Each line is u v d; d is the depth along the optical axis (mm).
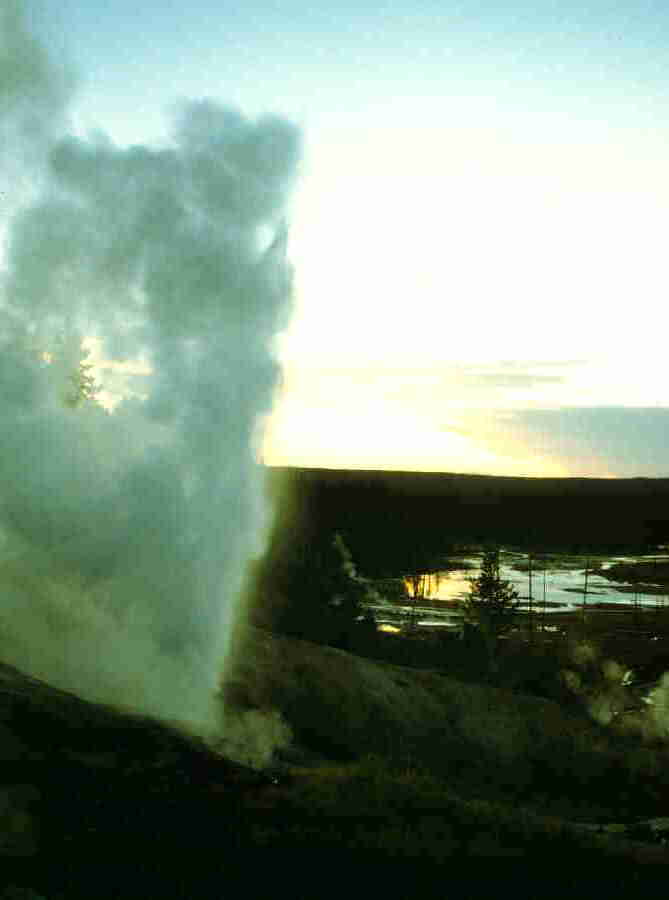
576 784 36625
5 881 10906
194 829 13383
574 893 13680
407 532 144000
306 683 35156
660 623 98500
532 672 65062
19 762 13727
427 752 35906
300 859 13125
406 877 13242
